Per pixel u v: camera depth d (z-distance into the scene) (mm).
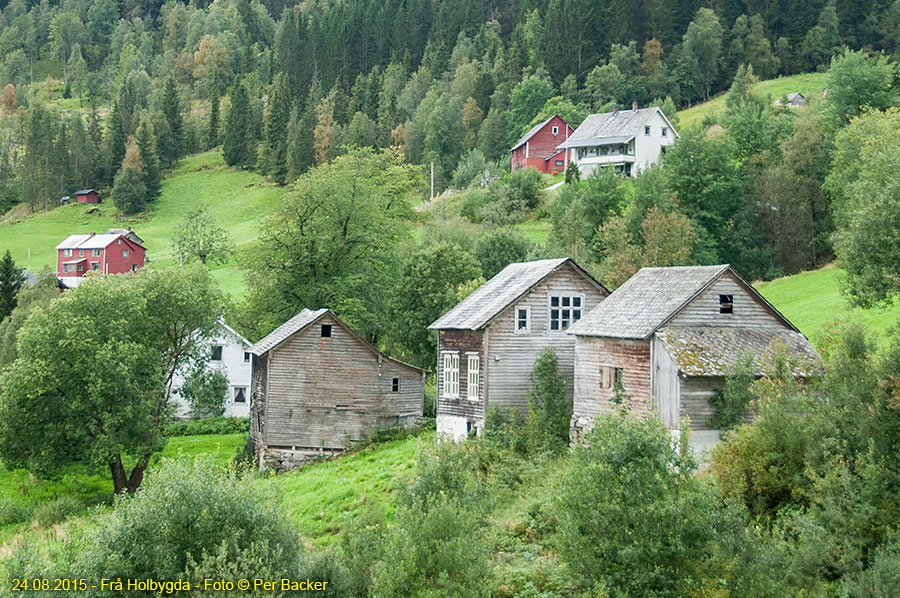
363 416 54531
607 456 22828
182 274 54906
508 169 157125
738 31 188750
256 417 56500
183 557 24391
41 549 34656
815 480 25141
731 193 86062
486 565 23828
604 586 21312
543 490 33719
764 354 33750
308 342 53594
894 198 32500
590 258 73875
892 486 24250
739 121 101375
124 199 187375
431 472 27719
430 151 173875
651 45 191625
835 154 75625
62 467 51094
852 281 34844
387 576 23438
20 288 82375
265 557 24500
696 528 21641
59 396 49312
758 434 27578
